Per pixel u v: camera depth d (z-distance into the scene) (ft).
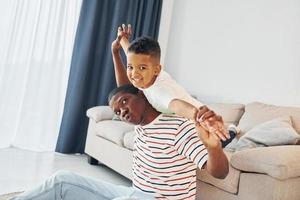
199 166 3.34
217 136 2.65
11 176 8.86
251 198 6.59
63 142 11.78
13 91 11.00
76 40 11.76
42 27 11.16
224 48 11.96
